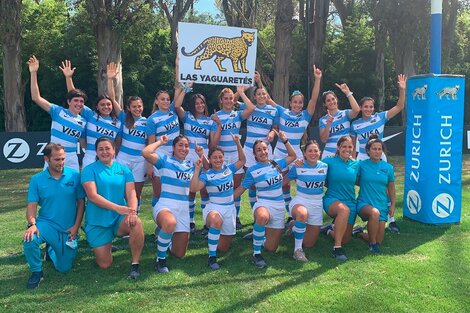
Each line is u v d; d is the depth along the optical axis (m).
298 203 5.16
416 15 16.28
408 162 6.34
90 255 5.11
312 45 17.89
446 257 4.89
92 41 22.00
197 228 6.25
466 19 24.12
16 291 4.11
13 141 11.32
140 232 4.38
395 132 13.74
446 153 6.00
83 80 22.84
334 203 5.12
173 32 20.00
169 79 23.81
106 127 5.71
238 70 6.45
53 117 5.62
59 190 4.47
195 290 4.12
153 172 5.71
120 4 14.56
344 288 4.13
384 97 23.22
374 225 5.08
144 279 4.38
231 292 4.07
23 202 8.21
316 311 3.69
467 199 7.83
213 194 4.99
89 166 4.57
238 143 5.21
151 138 5.88
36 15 22.81
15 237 5.80
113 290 4.12
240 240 5.70
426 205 6.05
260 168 5.05
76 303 3.86
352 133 6.58
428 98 5.91
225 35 6.34
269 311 3.69
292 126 6.48
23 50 22.39
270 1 24.25
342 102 23.80
